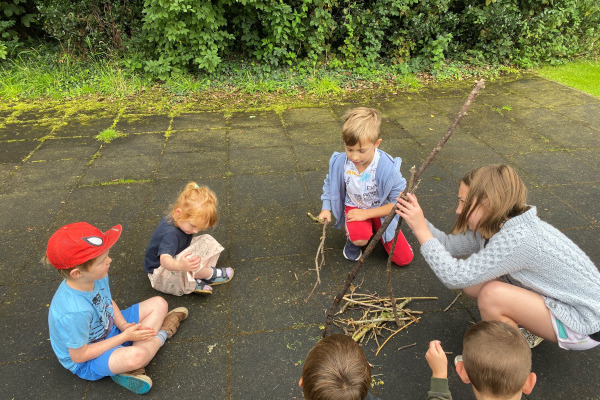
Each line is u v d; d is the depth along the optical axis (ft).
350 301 8.45
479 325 5.38
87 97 20.39
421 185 12.73
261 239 10.52
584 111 17.80
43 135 16.53
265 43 22.66
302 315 8.31
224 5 23.21
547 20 23.66
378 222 9.65
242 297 8.76
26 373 7.25
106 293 7.04
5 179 13.42
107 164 14.26
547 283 6.23
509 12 23.68
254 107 19.24
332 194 9.34
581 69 23.58
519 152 14.56
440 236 7.60
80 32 22.98
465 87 21.24
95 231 6.41
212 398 6.79
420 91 20.89
